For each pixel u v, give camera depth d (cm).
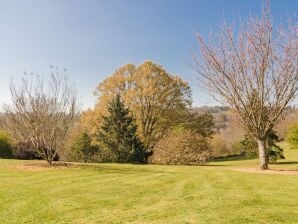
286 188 1072
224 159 4106
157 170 1609
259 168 1761
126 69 3631
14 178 1290
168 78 3600
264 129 1731
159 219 732
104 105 3641
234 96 1714
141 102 3569
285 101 1656
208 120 3803
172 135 2712
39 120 1666
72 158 3322
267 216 742
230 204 853
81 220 740
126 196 968
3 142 2462
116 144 3234
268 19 1661
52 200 922
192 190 1048
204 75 1772
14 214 792
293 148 4284
